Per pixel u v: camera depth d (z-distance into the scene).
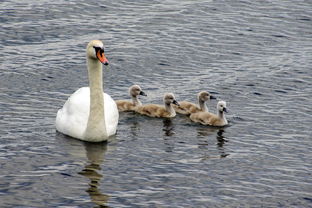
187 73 27.64
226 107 23.30
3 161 19.34
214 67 28.30
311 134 21.95
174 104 24.50
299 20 34.06
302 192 18.03
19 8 33.81
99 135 20.94
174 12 34.44
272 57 29.55
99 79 20.77
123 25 32.44
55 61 28.17
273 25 33.31
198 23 33.09
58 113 22.20
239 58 29.38
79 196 17.41
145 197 17.47
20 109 23.59
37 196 17.38
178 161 19.75
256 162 19.83
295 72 27.77
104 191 17.72
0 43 29.73
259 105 24.55
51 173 18.67
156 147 20.81
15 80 26.17
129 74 27.34
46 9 33.91
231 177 18.80
